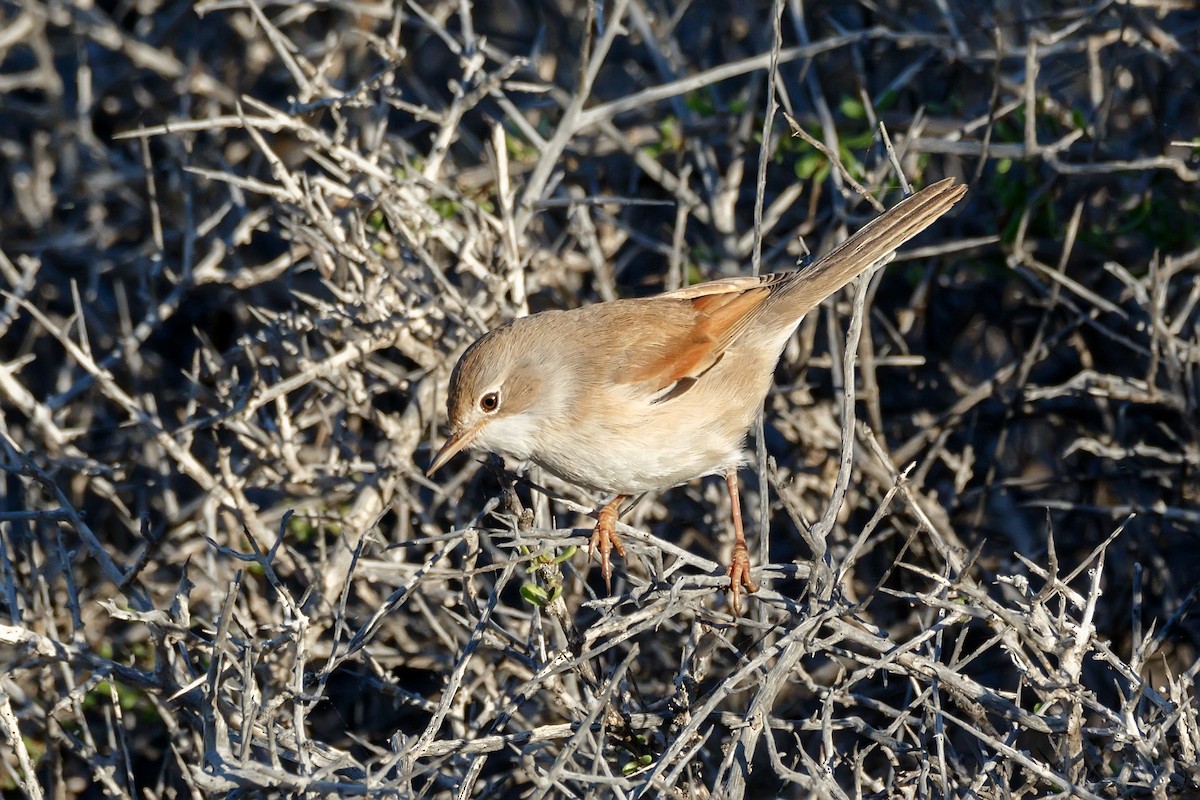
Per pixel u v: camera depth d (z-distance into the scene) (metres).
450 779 9.28
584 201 11.70
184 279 12.66
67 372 13.70
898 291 14.23
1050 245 13.23
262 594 11.84
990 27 13.00
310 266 12.48
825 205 14.58
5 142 16.34
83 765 11.36
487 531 8.35
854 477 12.62
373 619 8.31
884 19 14.82
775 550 12.45
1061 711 8.10
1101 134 12.30
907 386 14.05
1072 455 13.67
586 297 13.98
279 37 11.52
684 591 8.31
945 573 8.14
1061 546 13.20
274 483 11.51
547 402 9.84
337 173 11.45
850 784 11.02
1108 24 13.66
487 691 10.47
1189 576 12.62
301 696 7.74
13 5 16.97
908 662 7.67
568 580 11.55
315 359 12.37
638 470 10.00
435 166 11.45
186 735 10.57
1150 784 7.24
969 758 9.86
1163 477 12.45
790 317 10.55
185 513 12.20
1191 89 14.22
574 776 7.09
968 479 13.20
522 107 14.47
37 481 10.30
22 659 10.73
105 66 16.98
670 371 9.87
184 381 14.83
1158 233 12.93
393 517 12.45
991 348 14.16
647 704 9.78
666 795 7.45
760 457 8.34
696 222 14.91
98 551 9.50
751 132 13.76
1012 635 7.93
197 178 15.09
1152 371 11.69
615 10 12.07
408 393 12.48
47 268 15.46
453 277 13.48
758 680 8.35
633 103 12.39
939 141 12.68
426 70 16.89
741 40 16.22
